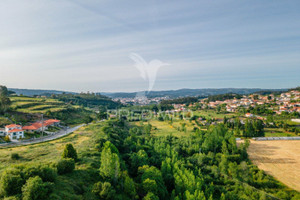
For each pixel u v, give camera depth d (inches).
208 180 2421.3
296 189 2359.7
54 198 1027.9
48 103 6875.0
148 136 4062.5
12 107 4884.4
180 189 1887.3
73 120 5659.5
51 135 3476.9
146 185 1654.8
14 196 952.3
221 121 6491.1
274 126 5428.2
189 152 3287.4
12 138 3011.8
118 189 1481.3
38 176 1060.5
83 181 1400.1
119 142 2881.4
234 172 2541.8
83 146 2410.2
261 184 2427.4
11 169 1095.0
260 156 3484.3
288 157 3417.8
